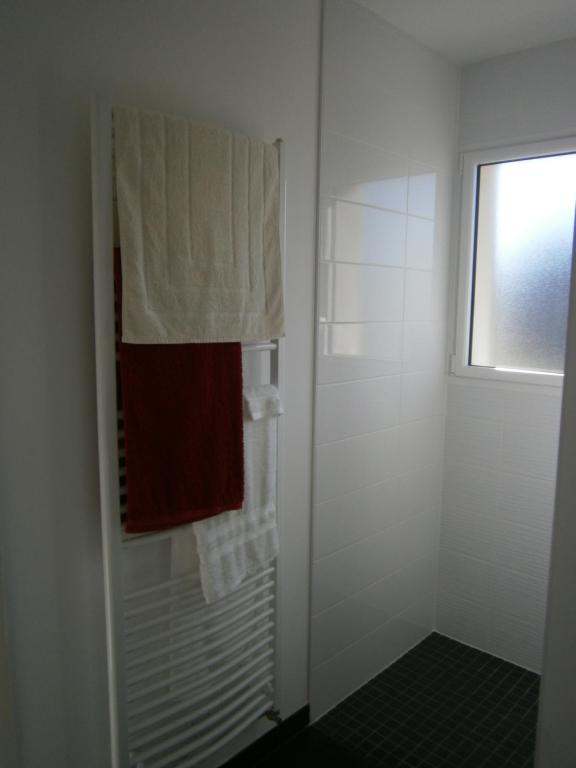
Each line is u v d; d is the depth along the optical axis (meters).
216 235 1.47
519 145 2.34
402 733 2.10
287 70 1.77
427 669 2.47
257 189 1.56
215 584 1.57
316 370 1.98
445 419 2.65
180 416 1.45
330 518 2.11
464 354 2.56
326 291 1.99
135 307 1.33
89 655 1.45
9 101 1.20
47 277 1.30
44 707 1.38
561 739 1.04
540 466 2.37
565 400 0.99
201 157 1.42
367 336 2.18
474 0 1.93
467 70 2.44
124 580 1.49
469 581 2.63
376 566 2.36
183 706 1.58
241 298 1.54
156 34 1.43
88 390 1.39
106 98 1.26
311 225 1.91
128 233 1.31
